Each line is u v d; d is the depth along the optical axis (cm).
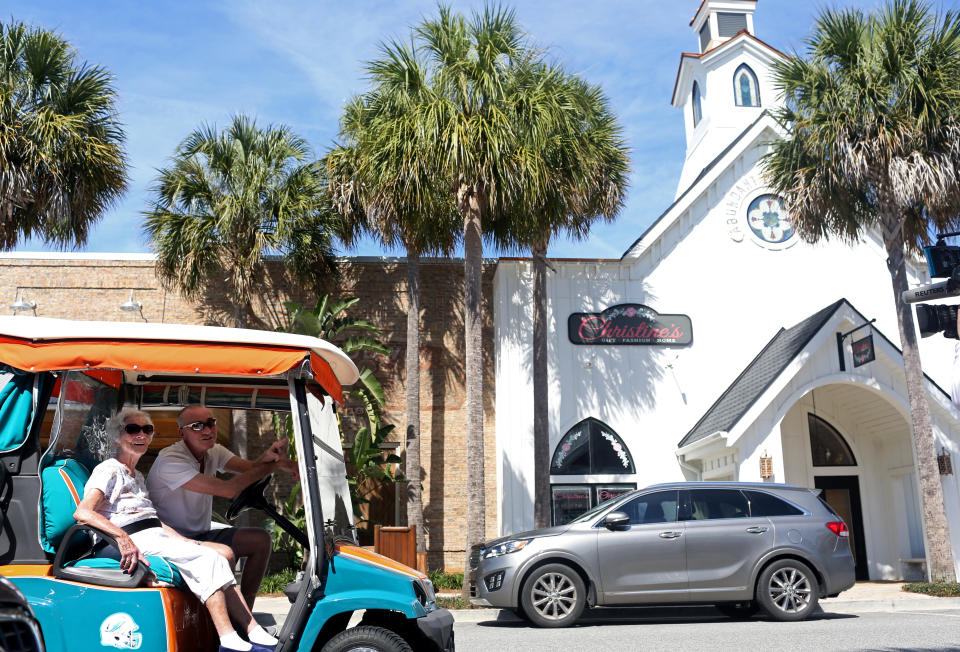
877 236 2050
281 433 1773
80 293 1967
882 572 1898
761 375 1756
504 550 1119
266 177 1867
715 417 1827
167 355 479
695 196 2034
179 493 549
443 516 1936
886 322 2023
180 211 1855
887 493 1939
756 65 2758
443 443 1970
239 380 616
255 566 560
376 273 2045
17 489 460
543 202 1534
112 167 1498
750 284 2022
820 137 1536
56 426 480
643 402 1941
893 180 1468
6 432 461
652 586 1075
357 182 1716
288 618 486
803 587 1090
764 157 1727
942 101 1457
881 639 882
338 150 1842
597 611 1243
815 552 1092
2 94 1376
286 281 2017
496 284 1991
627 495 1135
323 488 570
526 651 846
